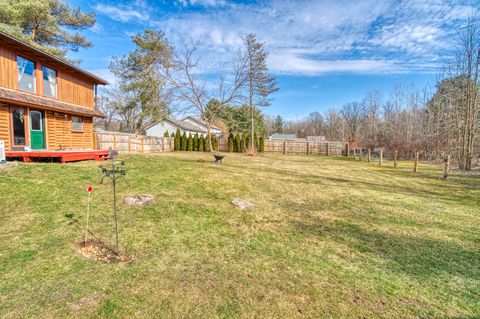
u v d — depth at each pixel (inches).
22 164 249.8
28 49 325.1
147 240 133.0
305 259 117.5
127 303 82.8
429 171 472.1
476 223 173.3
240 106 805.9
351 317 78.9
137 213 169.0
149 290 90.4
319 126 2337.6
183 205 190.4
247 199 217.3
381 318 78.9
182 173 303.1
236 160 545.6
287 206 202.8
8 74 311.9
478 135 571.8
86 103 465.1
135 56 798.5
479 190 289.9
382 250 129.0
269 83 743.1
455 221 176.9
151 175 275.1
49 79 381.4
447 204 223.9
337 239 141.7
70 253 115.1
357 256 121.7
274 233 148.3
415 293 92.7
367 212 193.0
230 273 103.5
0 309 77.9
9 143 318.3
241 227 155.9
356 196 243.1
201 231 147.4
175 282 95.9
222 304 83.6
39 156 301.9
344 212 191.5
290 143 975.6
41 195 181.2
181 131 1176.8
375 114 1482.5
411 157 856.3
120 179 245.3
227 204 200.2
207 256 118.0
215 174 316.5
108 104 1065.5
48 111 378.3
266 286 94.9
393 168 514.9
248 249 126.5
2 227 135.0
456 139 667.4
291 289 93.4
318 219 174.4
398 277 103.5
